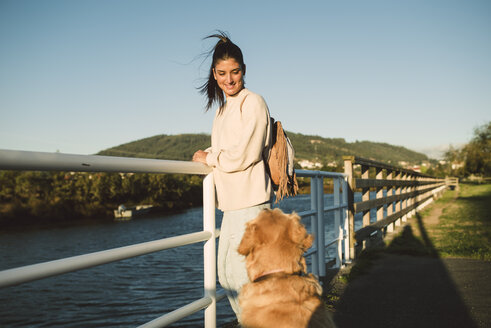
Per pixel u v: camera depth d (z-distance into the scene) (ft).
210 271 8.01
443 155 225.56
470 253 22.39
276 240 6.80
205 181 8.00
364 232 24.48
